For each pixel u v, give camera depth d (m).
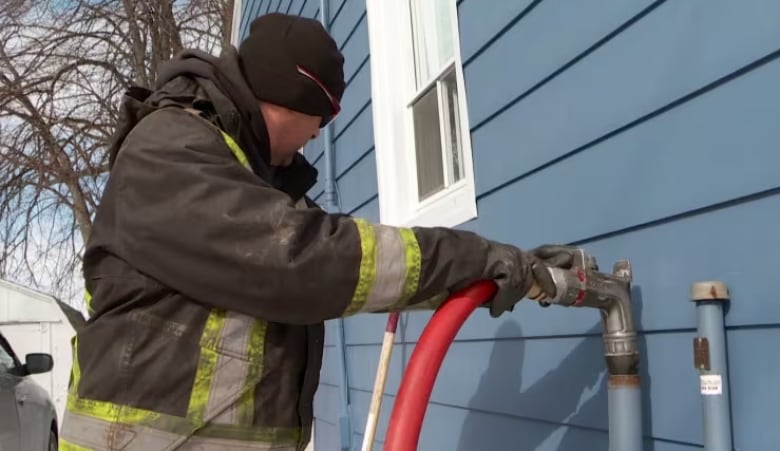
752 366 1.48
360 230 1.37
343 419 4.33
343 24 4.48
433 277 1.41
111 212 1.42
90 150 13.07
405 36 3.68
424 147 3.48
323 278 1.32
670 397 1.70
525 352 2.34
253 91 1.51
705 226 1.61
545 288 1.52
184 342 1.37
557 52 2.16
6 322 9.34
